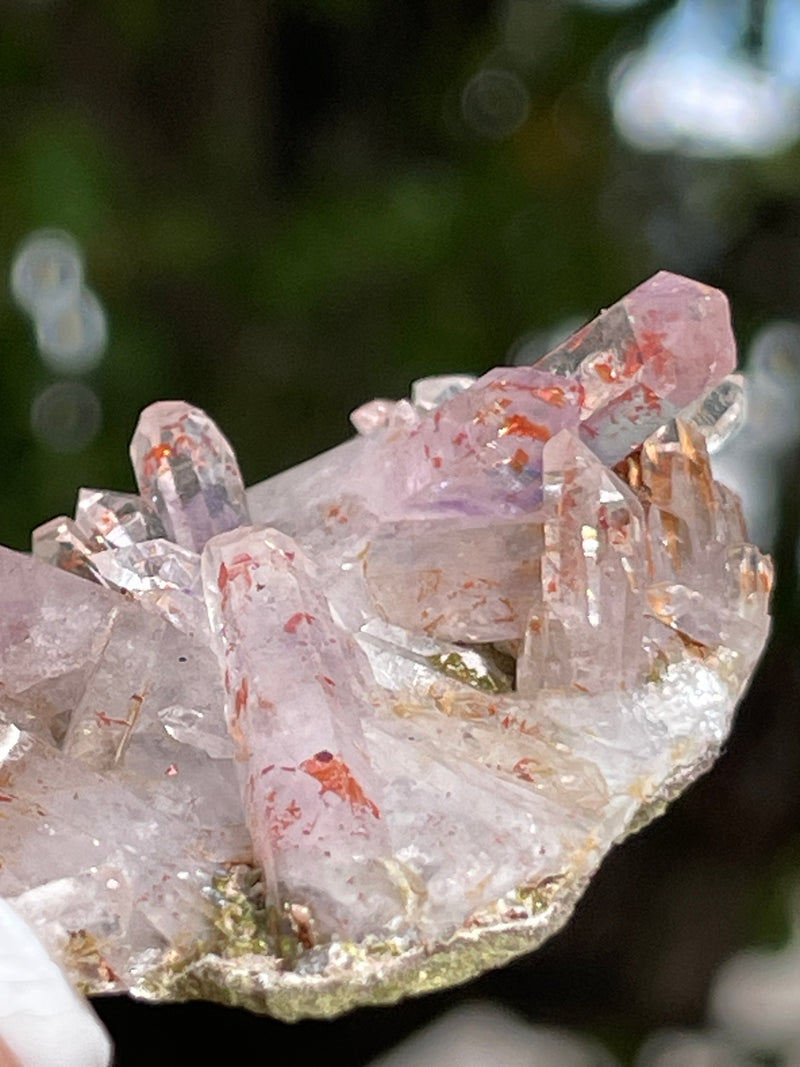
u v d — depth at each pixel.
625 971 0.33
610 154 0.36
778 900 0.33
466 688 0.16
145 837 0.15
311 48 0.41
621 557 0.16
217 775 0.15
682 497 0.16
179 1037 0.31
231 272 0.35
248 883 0.15
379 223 0.34
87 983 0.14
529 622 0.16
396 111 0.41
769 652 0.33
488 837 0.15
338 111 0.41
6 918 0.14
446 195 0.35
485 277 0.35
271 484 0.17
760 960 0.36
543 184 0.36
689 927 0.33
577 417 0.16
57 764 0.15
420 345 0.35
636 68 0.37
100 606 0.16
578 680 0.15
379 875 0.14
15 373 0.33
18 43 0.36
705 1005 0.33
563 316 0.35
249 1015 0.32
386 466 0.16
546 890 0.15
